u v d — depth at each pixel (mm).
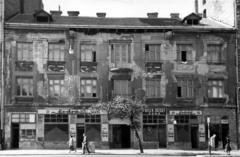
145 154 34000
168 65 42531
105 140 41062
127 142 42156
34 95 40938
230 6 44875
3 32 40875
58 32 41875
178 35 43031
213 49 43469
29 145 40406
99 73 41938
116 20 45156
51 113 40906
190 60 42938
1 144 39688
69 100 41312
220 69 43031
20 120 40594
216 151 39688
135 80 42125
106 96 41719
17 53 41281
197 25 44312
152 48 42969
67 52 41844
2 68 40562
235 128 42469
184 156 33156
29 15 45562
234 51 43344
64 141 40812
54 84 41531
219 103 42656
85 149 36875
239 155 33500
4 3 41188
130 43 42500
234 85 42969
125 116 36688
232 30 43219
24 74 41031
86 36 42156
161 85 42312
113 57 42281
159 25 43406
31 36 41438
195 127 42625
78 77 41656
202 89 42625
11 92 40625
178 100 42219
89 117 41406
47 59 41500
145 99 41938
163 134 41906
